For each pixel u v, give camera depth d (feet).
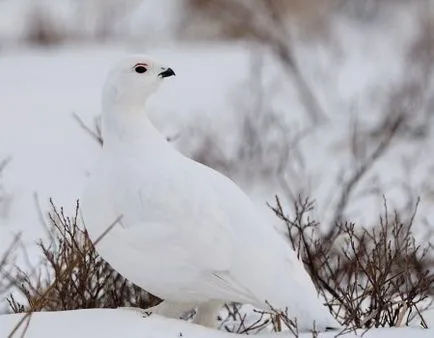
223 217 21.74
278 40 63.31
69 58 74.18
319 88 61.41
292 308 21.29
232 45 77.46
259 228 21.95
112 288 26.12
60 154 51.62
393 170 47.57
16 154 51.26
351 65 68.33
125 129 22.81
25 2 86.94
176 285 21.67
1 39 79.97
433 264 29.63
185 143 50.85
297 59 67.51
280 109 58.03
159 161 22.47
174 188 21.77
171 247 21.40
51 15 82.99
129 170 22.24
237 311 25.77
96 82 66.69
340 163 49.06
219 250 21.39
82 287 24.68
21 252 32.89
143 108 23.16
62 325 21.17
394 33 80.23
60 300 24.76
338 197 43.16
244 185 46.24
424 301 26.76
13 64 72.13
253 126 53.62
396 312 23.90
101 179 22.41
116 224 21.81
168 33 83.56
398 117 52.01
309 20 78.13
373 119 55.42
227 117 56.85
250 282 21.43
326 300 24.40
